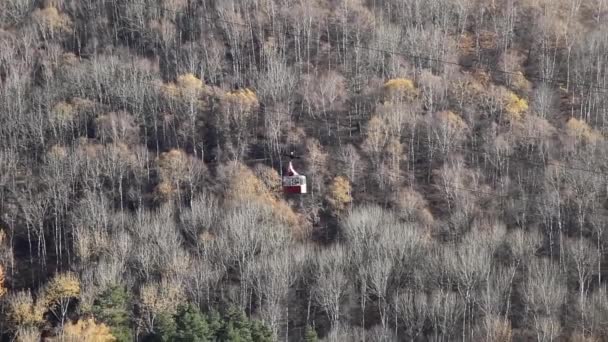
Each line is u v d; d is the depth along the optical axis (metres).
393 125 158.38
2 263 135.12
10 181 148.62
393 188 148.38
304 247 131.12
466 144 156.62
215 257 127.88
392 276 124.38
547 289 113.81
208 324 101.12
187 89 168.25
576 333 107.75
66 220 141.62
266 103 170.88
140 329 111.81
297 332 120.56
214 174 152.75
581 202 131.25
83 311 111.00
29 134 159.88
